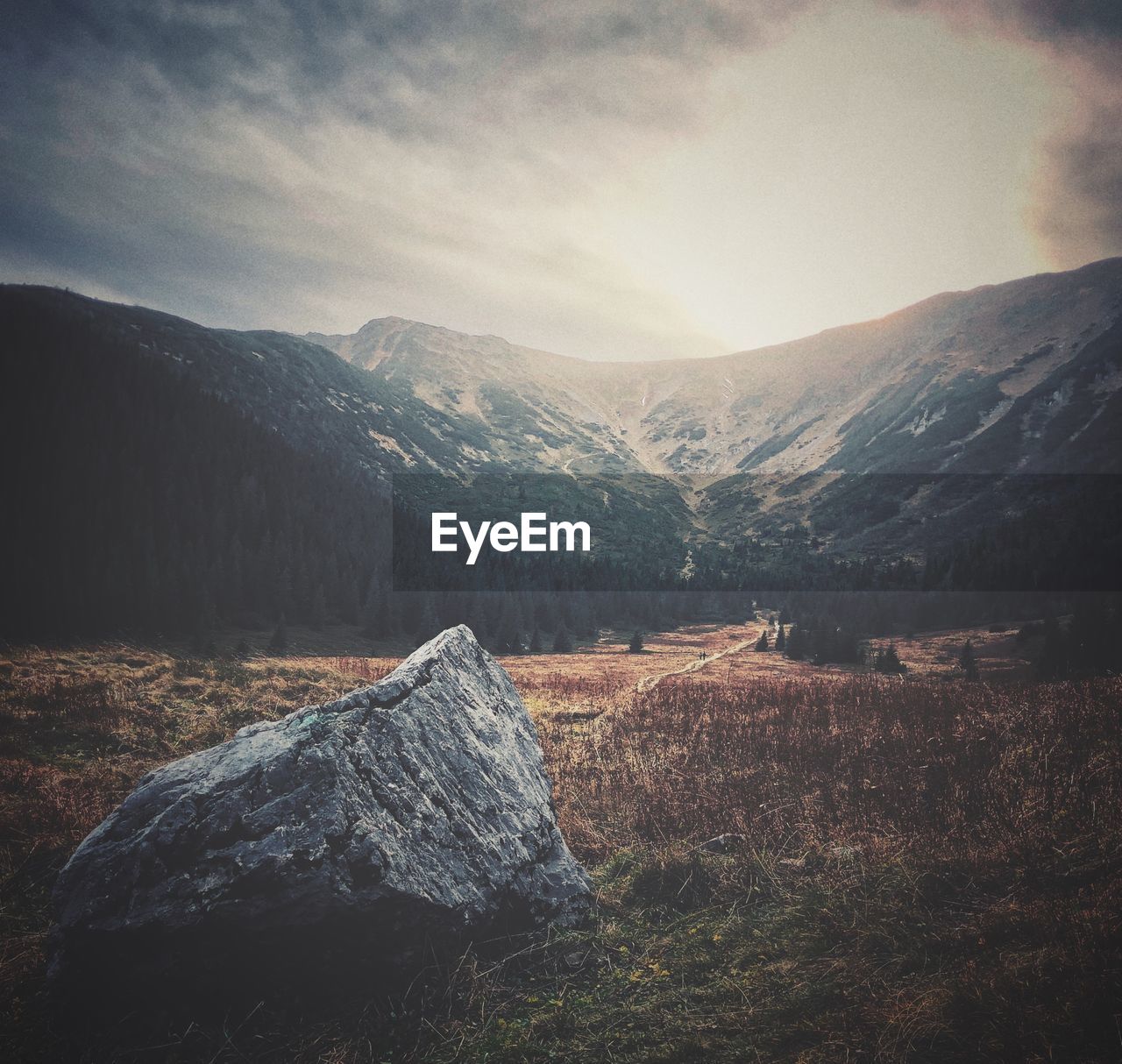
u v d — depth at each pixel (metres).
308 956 4.84
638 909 6.49
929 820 7.64
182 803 5.12
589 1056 4.43
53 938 4.88
